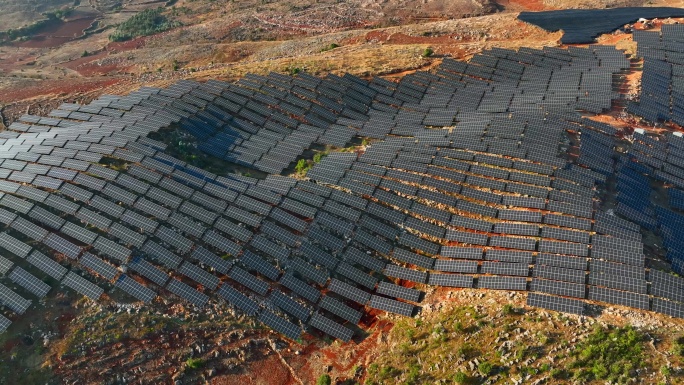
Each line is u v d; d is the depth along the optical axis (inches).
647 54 3193.9
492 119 2618.1
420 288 1903.3
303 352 1772.9
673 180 2299.5
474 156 2342.5
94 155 2304.4
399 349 1697.8
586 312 1628.9
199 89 3046.3
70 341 1688.0
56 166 2274.9
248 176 2495.1
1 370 1609.3
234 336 1786.4
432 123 2812.5
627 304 1630.2
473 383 1518.2
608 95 2753.4
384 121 2910.9
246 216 2094.0
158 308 1807.3
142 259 1895.9
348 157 2507.4
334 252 2025.1
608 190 2165.4
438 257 1975.9
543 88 3009.4
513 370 1515.7
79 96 3191.4
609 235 1908.2
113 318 1756.9
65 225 1980.8
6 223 1972.2
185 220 2037.4
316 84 3174.2
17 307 1736.0
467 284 1836.9
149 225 1995.6
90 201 2064.5
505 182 2185.0
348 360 1736.0
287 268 1964.8
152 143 2427.4
